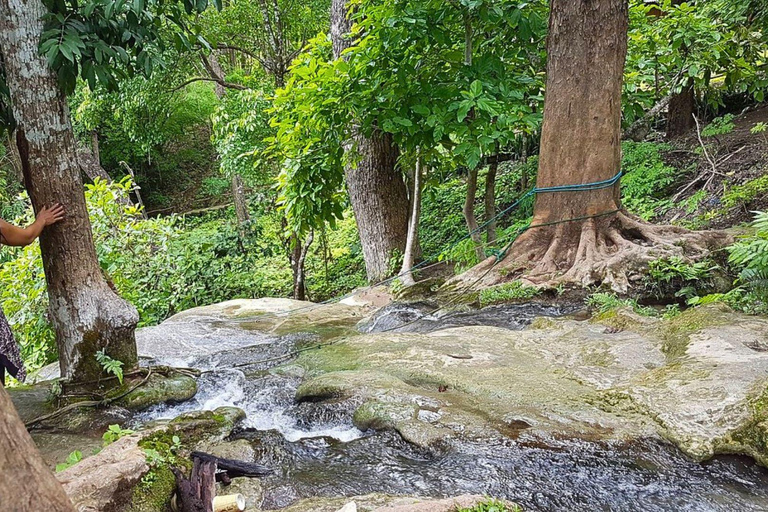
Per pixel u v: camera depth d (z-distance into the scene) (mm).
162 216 22250
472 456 2953
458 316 5723
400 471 2924
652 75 9258
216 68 15656
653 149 9828
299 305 8188
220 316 7660
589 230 5922
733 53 8680
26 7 3719
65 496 1301
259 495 2729
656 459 2830
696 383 3207
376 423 3447
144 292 9195
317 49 8469
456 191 12484
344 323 6809
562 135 6031
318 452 3301
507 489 2676
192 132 24750
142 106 13344
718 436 2848
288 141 8125
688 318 4180
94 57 4008
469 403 3531
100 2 3881
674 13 8258
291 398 4184
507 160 12547
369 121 6949
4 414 1200
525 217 10234
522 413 3258
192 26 5293
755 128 8859
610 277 5523
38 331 7270
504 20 6543
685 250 5656
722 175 8461
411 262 8133
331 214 8938
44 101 3818
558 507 2535
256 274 12352
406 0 6363
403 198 9312
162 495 2494
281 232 13016
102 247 8320
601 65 5812
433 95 6477
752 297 4637
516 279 6027
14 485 1182
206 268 11367
